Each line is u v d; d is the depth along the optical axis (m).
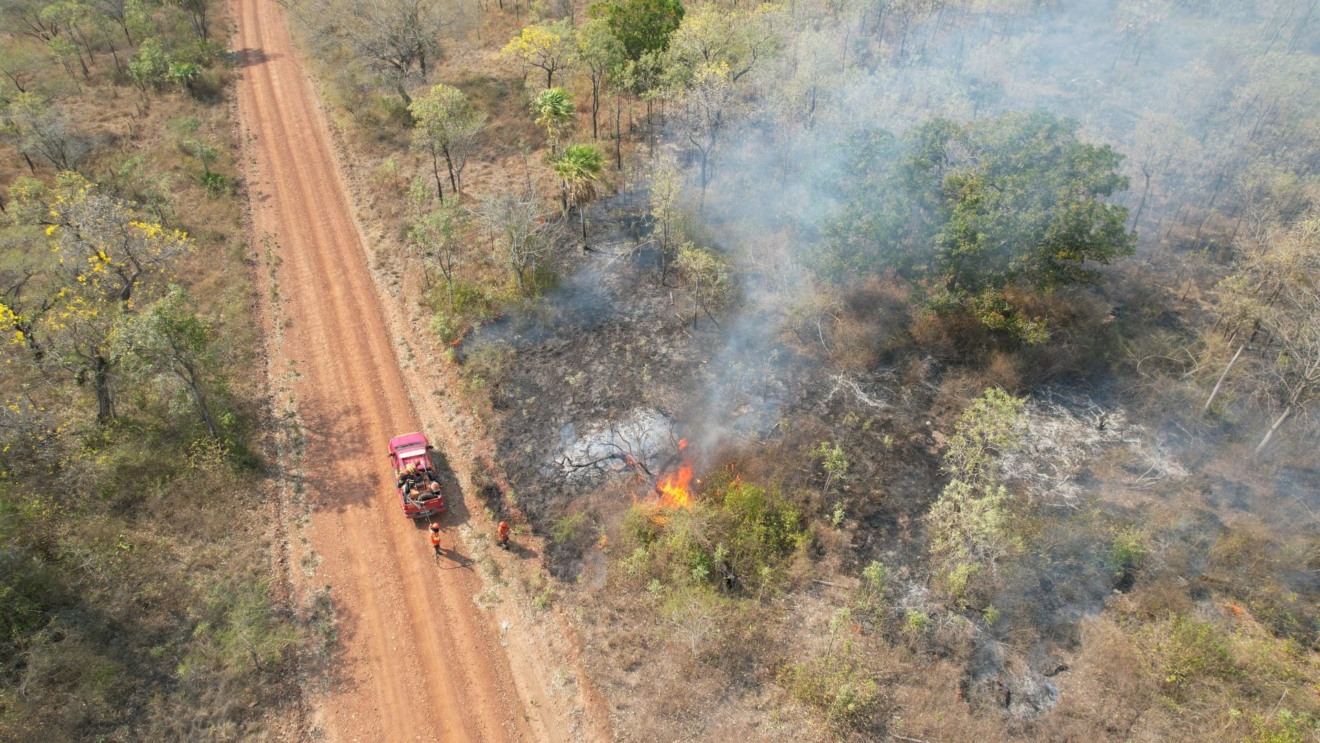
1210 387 37.00
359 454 35.38
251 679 26.31
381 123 60.53
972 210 35.91
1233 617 28.39
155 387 35.16
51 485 31.33
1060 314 39.81
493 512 32.59
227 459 33.72
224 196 51.50
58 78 62.00
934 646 27.48
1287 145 48.94
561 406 37.00
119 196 49.22
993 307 36.75
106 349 33.03
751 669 26.75
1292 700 25.39
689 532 29.56
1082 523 31.52
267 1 80.94
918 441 35.38
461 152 52.44
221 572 29.62
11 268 36.44
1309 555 29.94
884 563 30.38
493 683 26.94
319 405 37.81
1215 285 42.66
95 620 27.06
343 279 45.84
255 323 42.31
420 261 46.72
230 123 60.31
